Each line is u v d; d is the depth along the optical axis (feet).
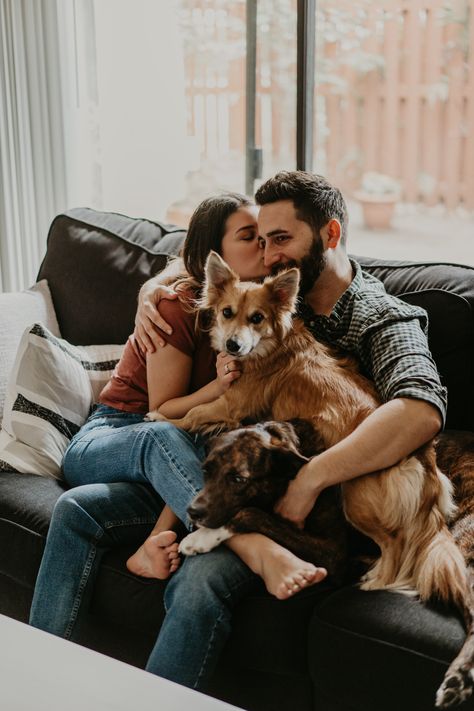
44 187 10.61
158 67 11.14
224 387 6.22
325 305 6.50
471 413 6.51
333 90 11.16
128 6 10.89
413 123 11.39
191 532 5.76
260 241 6.66
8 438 6.95
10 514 6.33
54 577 5.85
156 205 11.66
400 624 4.84
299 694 5.41
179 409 6.40
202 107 11.16
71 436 7.07
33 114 10.36
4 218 10.59
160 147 11.43
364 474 5.50
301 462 5.49
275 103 10.26
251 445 5.48
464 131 11.12
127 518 6.10
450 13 10.71
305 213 6.21
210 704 4.08
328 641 4.97
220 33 10.78
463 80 10.92
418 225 11.86
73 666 4.41
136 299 7.92
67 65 10.27
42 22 10.09
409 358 5.81
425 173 11.56
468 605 4.84
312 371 5.94
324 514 5.58
